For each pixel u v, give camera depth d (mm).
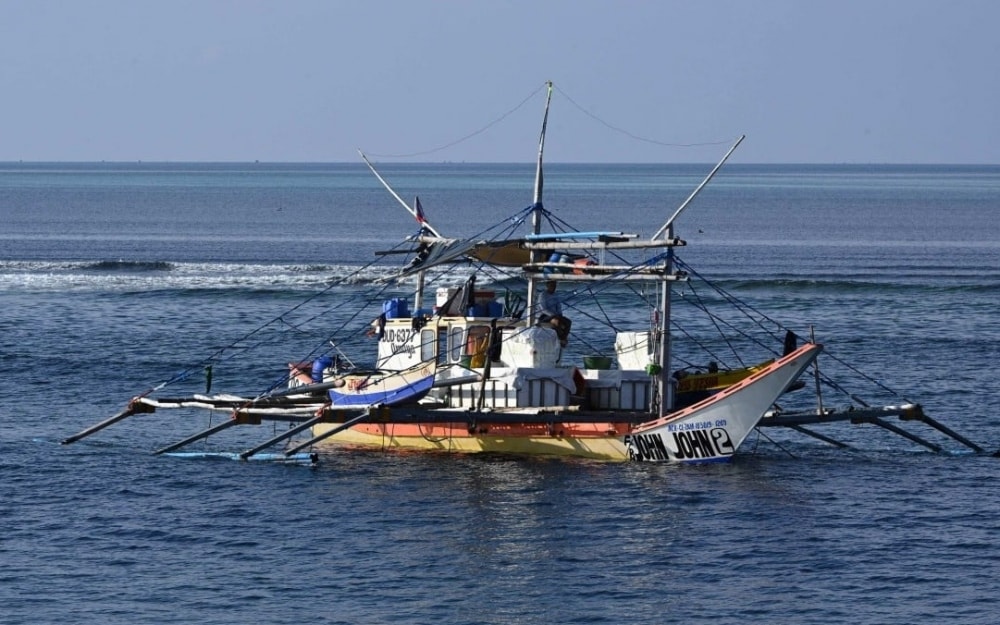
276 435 81875
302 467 72125
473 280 77438
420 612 50719
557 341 73938
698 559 56562
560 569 55375
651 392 72500
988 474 70500
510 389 72750
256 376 102188
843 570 55219
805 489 67000
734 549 57781
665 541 58875
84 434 77500
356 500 65375
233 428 83938
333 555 57062
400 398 71500
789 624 49688
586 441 72812
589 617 50312
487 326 75188
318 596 52281
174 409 80000
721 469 70812
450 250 77062
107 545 58281
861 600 51938
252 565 55812
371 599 52031
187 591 52750
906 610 50938
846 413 72562
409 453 75562
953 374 101438
